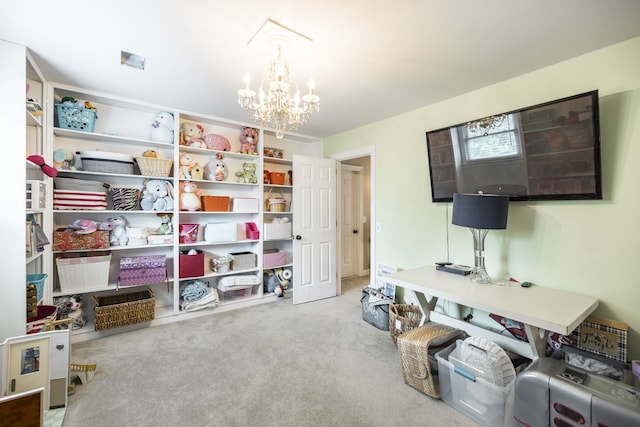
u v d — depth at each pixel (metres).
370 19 1.57
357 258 5.20
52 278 2.44
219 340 2.59
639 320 1.73
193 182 3.33
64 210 2.48
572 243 1.98
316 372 2.09
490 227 1.97
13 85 1.80
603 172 1.85
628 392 1.23
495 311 1.66
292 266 3.89
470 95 2.55
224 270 3.39
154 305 2.86
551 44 1.82
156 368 2.13
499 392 1.54
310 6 1.46
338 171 4.07
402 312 2.80
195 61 2.05
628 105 1.77
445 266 2.52
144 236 2.91
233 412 1.68
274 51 1.90
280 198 3.91
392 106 2.91
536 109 2.02
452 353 1.84
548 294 1.89
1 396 1.56
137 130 3.04
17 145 1.79
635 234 1.75
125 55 1.98
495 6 1.46
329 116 3.23
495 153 2.27
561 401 1.30
